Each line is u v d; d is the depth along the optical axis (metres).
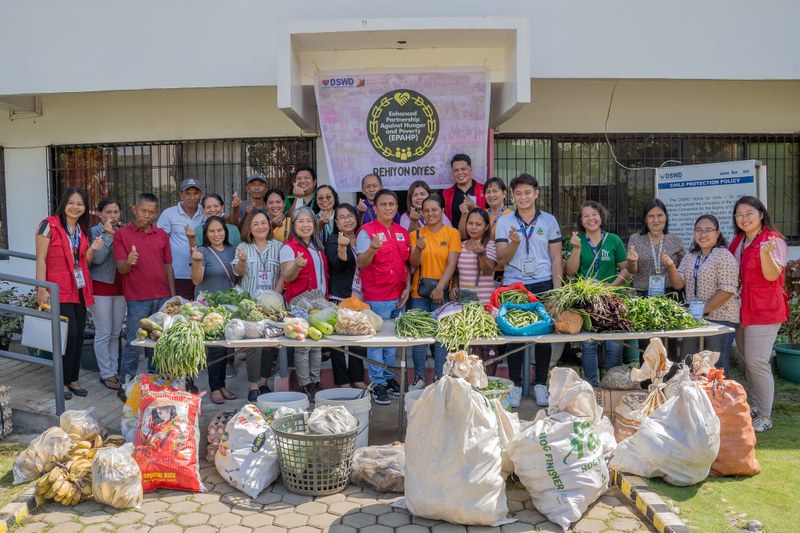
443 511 3.52
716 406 4.21
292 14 6.63
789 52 6.69
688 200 7.01
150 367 6.31
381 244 5.41
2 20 6.82
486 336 4.51
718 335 5.12
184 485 3.99
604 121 7.74
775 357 6.91
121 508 3.78
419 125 6.58
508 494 3.97
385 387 5.80
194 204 6.40
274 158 7.74
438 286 5.59
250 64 6.68
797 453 4.61
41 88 6.85
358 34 6.08
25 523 3.62
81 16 6.76
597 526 3.56
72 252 5.48
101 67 6.79
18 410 5.11
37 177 8.01
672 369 5.54
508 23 6.00
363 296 5.86
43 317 5.07
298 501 3.90
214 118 7.76
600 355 6.65
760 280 5.02
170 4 6.69
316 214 6.40
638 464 4.03
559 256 5.54
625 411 4.55
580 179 7.80
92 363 6.48
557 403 3.97
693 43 6.63
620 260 5.77
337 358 5.73
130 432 4.49
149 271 5.70
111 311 5.91
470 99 6.56
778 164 7.98
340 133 6.57
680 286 5.43
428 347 6.32
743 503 3.79
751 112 7.86
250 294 5.43
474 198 6.44
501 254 5.51
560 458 3.69
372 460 4.10
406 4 6.57
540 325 4.58
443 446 3.54
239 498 3.93
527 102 6.07
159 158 7.87
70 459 4.09
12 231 8.07
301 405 4.68
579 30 6.57
